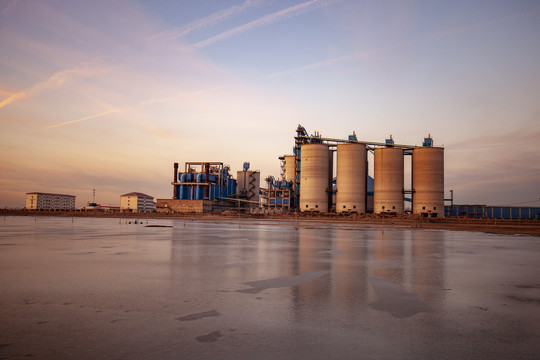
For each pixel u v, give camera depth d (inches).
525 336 340.2
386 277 663.1
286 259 924.6
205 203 6289.4
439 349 304.5
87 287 552.1
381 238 1795.0
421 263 865.5
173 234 1952.5
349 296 503.5
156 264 812.6
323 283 599.5
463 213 5821.9
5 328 352.2
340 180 5536.4
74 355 285.1
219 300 474.0
